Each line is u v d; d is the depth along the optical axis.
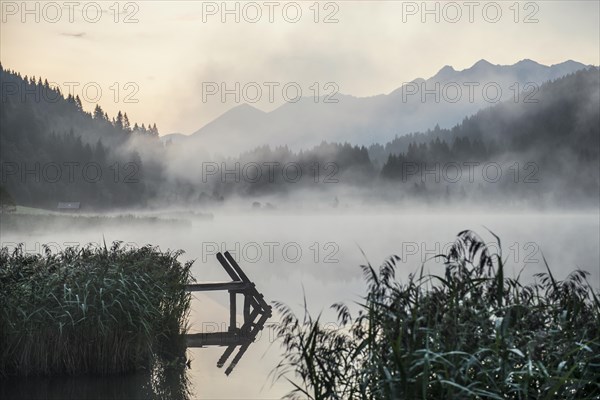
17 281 9.23
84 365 8.98
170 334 10.91
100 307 8.99
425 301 5.19
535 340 4.69
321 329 5.96
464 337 4.84
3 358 8.76
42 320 8.82
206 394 8.35
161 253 12.88
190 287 14.73
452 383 4.37
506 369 4.70
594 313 5.46
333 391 5.50
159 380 8.96
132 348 9.14
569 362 5.00
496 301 5.33
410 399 4.57
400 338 4.68
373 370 5.09
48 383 8.48
